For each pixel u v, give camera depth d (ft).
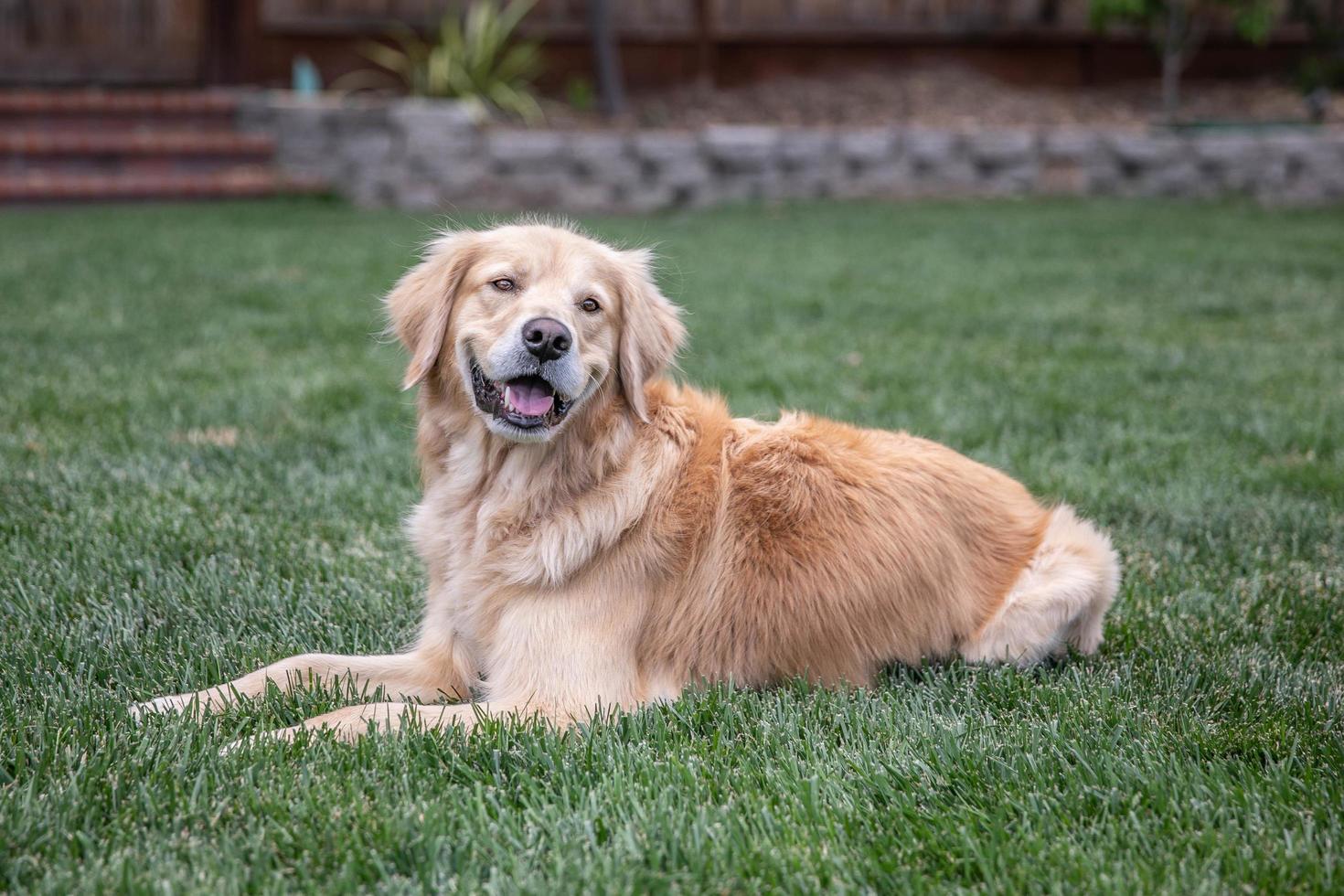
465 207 45.52
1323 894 7.13
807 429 11.30
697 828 7.64
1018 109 54.29
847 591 10.45
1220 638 11.61
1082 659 11.32
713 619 10.21
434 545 10.46
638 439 10.39
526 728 9.00
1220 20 57.57
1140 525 14.89
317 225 39.29
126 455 16.30
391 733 8.85
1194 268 34.30
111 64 49.11
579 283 10.16
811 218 44.09
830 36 55.01
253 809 7.78
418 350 10.61
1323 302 29.76
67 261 30.96
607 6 49.78
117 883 6.98
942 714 9.88
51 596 11.67
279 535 13.66
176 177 44.39
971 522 11.47
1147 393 21.15
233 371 21.16
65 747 8.58
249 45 49.37
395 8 51.55
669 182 47.50
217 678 10.22
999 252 36.94
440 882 7.17
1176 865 7.48
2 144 42.11
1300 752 9.11
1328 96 55.72
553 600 9.79
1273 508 15.29
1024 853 7.58
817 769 8.59
